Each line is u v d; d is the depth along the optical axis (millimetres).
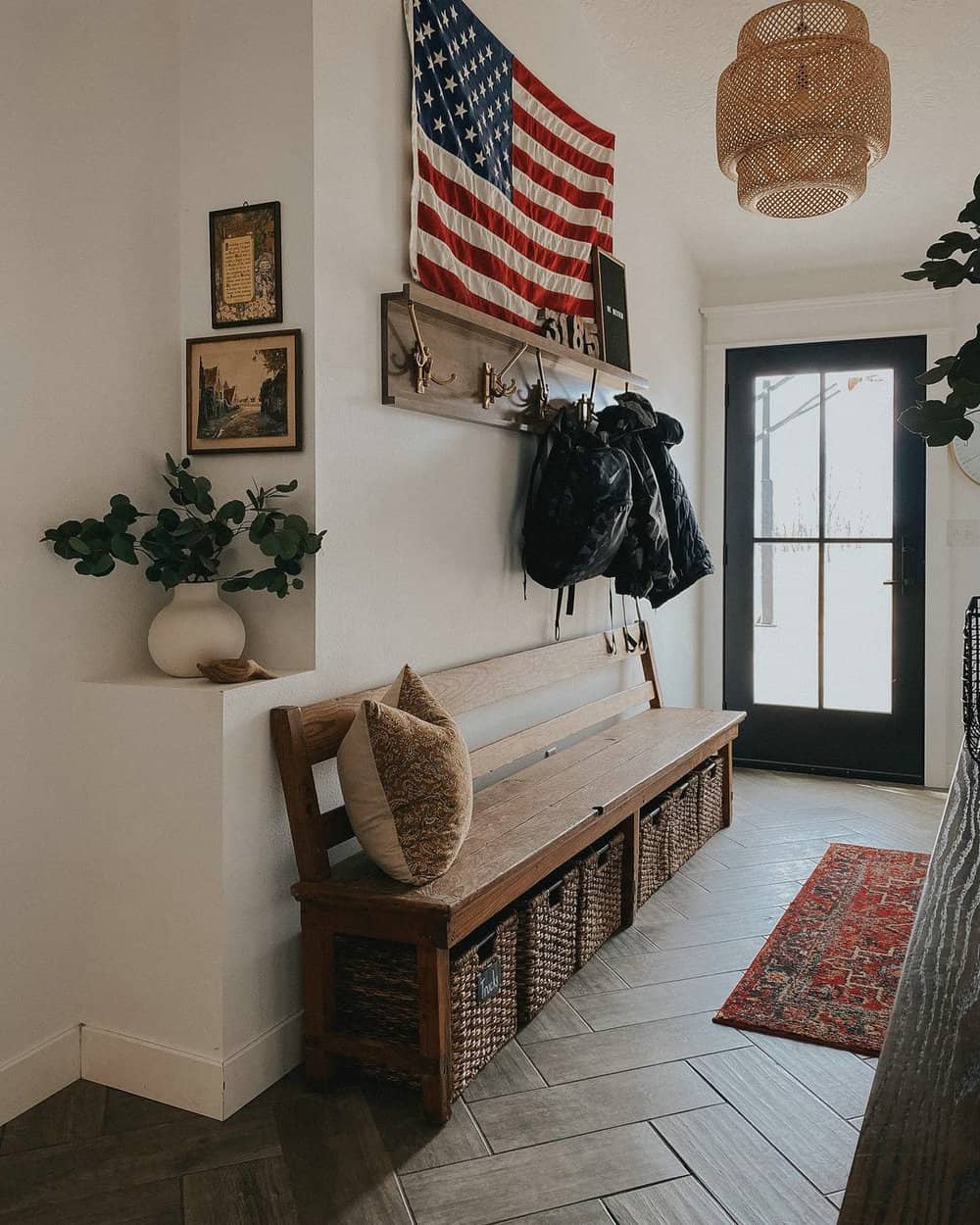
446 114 2744
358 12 2385
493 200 3016
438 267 2719
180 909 2068
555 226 3443
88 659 2207
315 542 2174
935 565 4719
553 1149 1886
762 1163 1830
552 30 3443
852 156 2518
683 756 3307
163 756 2074
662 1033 2338
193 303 2385
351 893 2031
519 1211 1706
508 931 2275
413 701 2252
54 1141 1947
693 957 2760
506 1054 2250
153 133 2312
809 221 4594
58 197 2096
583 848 2561
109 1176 1823
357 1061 2156
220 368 2348
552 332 3393
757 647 5125
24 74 2025
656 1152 1869
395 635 2590
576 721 3434
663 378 4582
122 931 2146
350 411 2387
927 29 3459
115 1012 2164
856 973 2627
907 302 4723
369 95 2436
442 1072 1975
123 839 2135
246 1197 1758
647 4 3551
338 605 2363
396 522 2588
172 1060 2076
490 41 2973
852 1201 525
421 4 2613
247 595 2359
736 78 2559
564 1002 2504
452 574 2869
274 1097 2102
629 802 2859
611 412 3373
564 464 3100
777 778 4938
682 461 4867
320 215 2260
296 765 2113
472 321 2758
